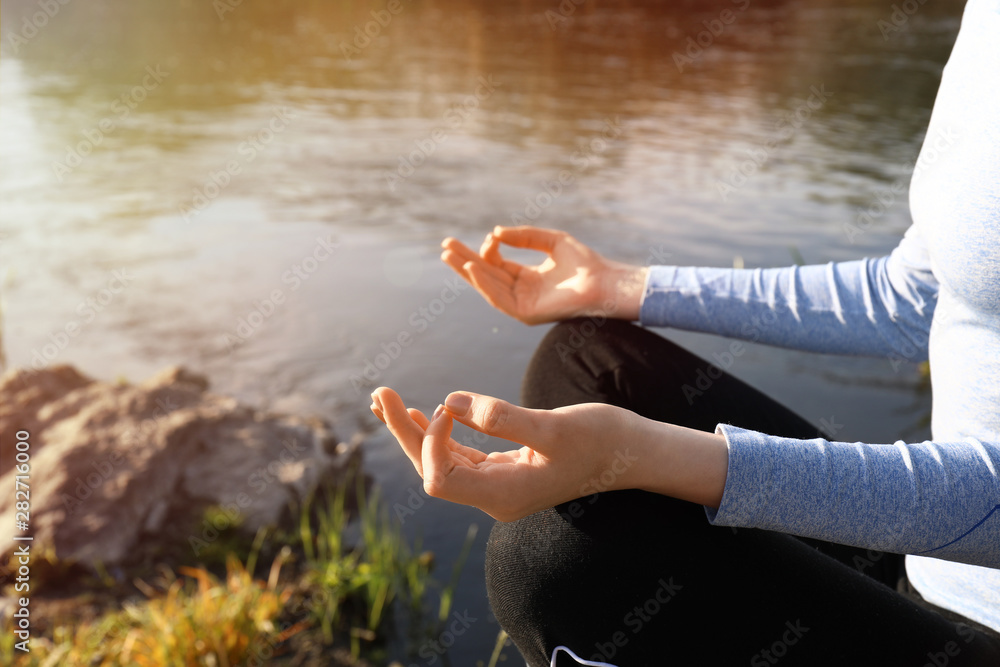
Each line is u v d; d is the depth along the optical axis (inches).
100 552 105.3
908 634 33.8
